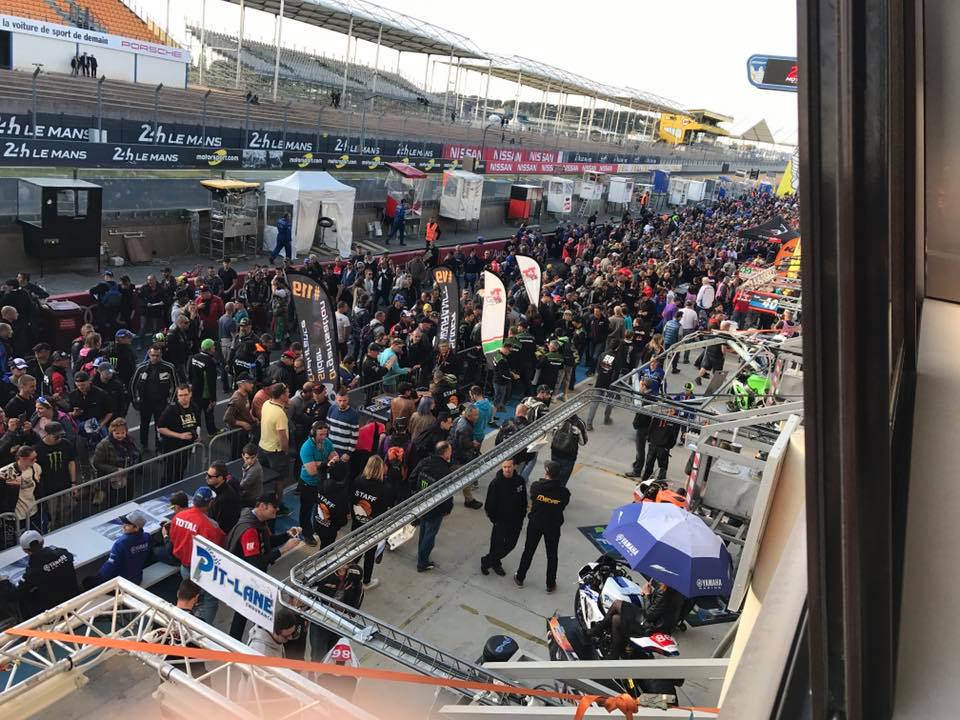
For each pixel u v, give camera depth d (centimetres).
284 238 2161
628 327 1449
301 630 520
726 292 2055
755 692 124
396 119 4478
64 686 391
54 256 1712
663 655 523
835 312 78
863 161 73
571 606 771
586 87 6244
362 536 514
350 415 865
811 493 86
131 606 437
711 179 6281
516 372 1345
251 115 3228
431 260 2239
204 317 1372
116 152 2050
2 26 2688
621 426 1297
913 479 127
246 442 927
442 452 795
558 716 320
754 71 1311
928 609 103
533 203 3666
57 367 968
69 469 759
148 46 3206
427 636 697
